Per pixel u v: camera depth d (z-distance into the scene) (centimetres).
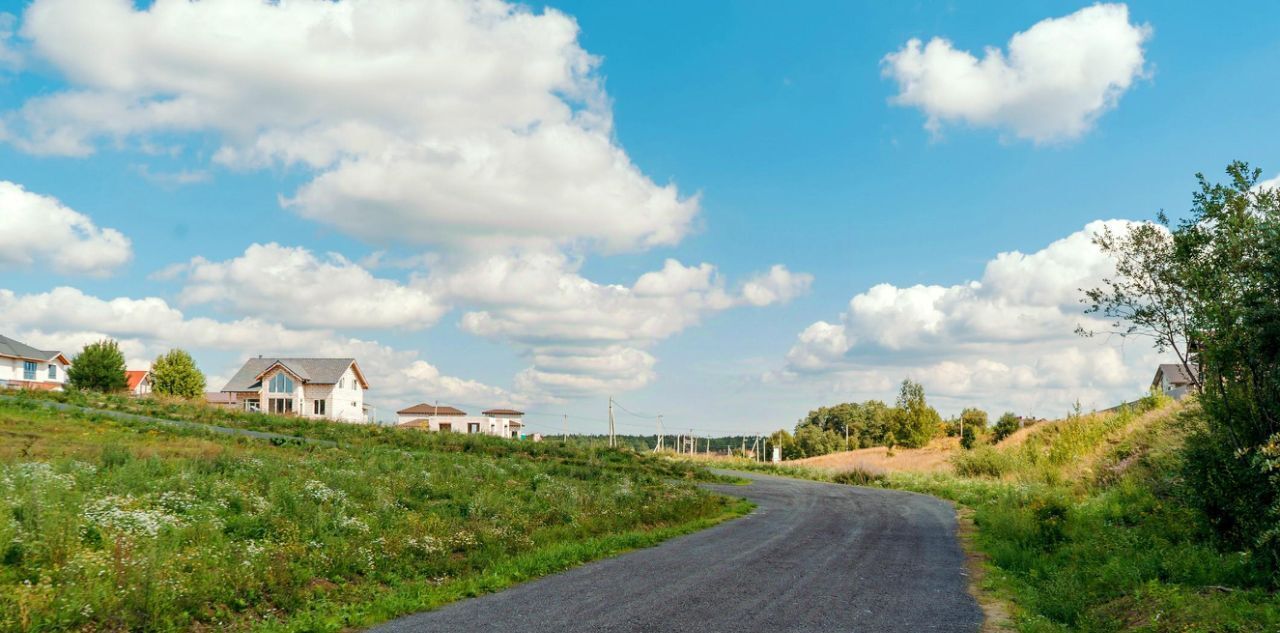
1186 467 1255
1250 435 1154
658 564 1462
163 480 1568
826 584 1288
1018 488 3081
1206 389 1226
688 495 2692
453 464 2616
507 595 1146
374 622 965
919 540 1959
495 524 1686
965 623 1031
